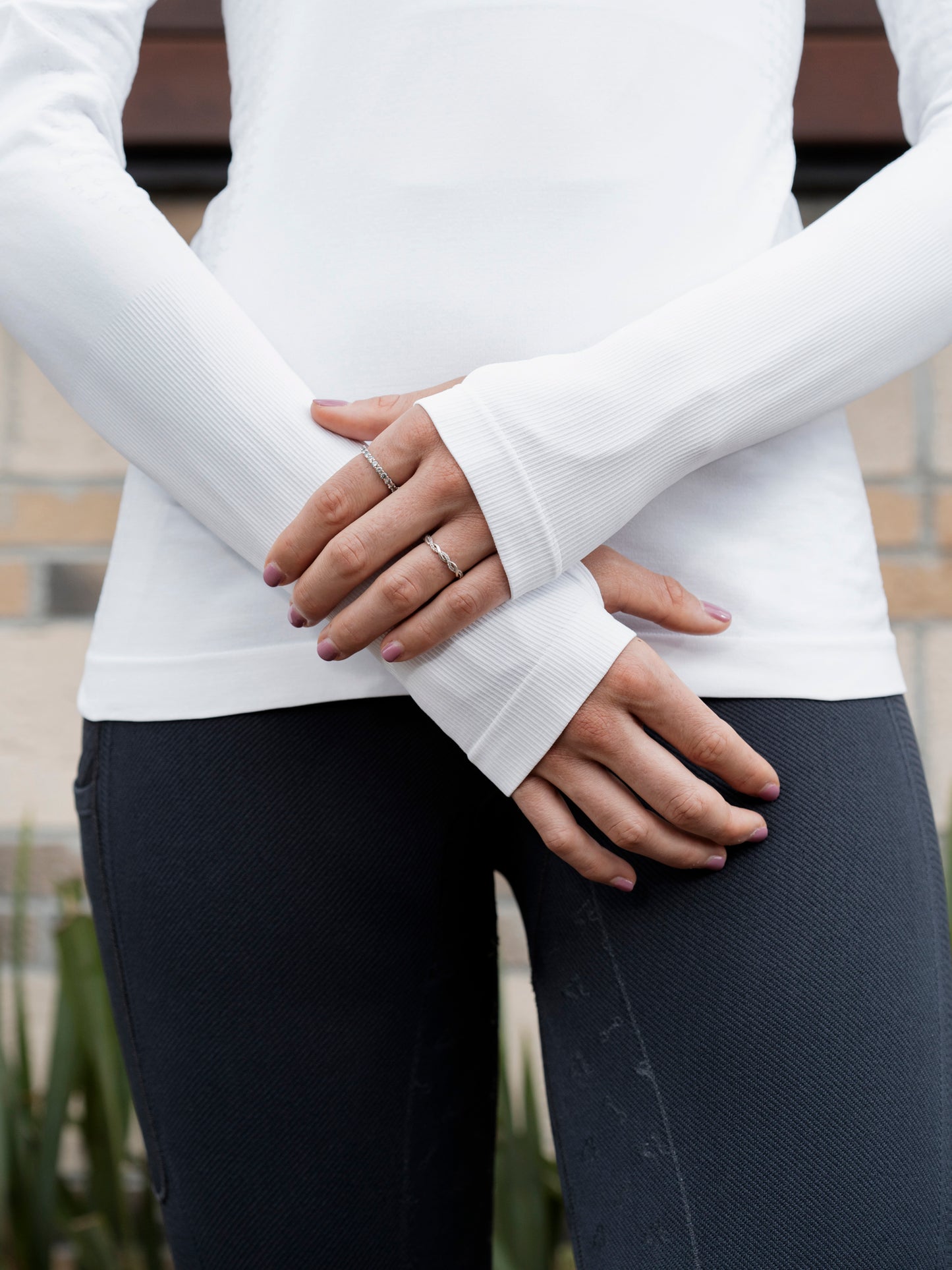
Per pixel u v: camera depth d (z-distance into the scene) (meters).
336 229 0.47
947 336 0.45
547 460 0.39
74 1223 0.97
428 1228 0.49
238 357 0.43
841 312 0.42
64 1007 0.99
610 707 0.40
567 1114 0.45
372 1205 0.47
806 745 0.43
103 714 0.48
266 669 0.45
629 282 0.45
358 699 0.46
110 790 0.49
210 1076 0.47
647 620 0.43
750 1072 0.40
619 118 0.46
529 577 0.40
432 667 0.41
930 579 1.24
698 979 0.42
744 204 0.47
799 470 0.46
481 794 0.47
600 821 0.41
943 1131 0.40
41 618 1.25
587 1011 0.45
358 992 0.46
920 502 1.24
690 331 0.41
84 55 0.49
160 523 0.48
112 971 0.50
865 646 0.46
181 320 0.43
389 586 0.40
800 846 0.42
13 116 0.47
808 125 1.19
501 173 0.46
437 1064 0.49
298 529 0.41
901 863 0.43
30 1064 1.05
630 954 0.43
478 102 0.46
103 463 1.25
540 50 0.46
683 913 0.43
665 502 0.45
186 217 1.26
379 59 0.47
